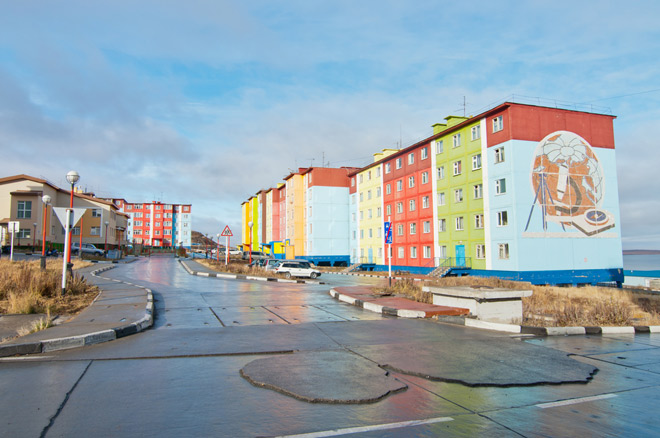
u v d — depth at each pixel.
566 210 33.03
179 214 133.25
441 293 12.37
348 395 5.08
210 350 7.50
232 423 4.30
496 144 33.75
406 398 5.11
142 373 6.08
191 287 20.12
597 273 33.41
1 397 5.00
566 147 33.53
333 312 12.34
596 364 6.84
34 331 8.34
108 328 8.64
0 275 14.39
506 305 11.20
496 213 33.59
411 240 46.19
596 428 4.29
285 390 5.25
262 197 89.06
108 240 71.00
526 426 4.32
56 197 63.19
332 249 61.28
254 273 29.95
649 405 4.97
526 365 6.59
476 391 5.41
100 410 4.62
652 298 22.77
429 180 43.03
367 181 56.47
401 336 8.84
